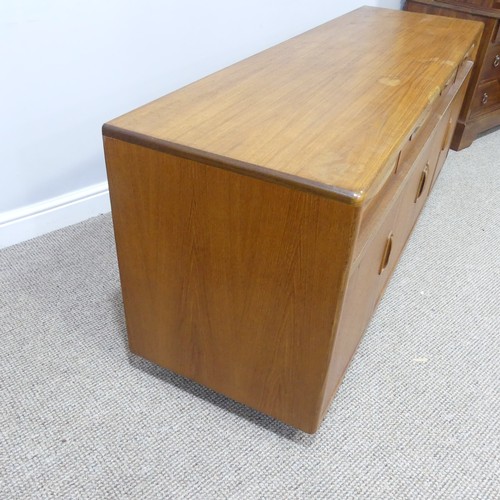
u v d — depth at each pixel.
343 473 0.95
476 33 1.44
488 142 2.25
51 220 1.55
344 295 0.77
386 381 1.14
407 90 1.01
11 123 1.33
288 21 1.83
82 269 1.42
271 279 0.80
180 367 1.04
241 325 0.89
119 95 1.51
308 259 0.75
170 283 0.92
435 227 1.67
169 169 0.79
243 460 0.97
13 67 1.27
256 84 1.02
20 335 1.20
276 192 0.72
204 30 1.59
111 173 0.85
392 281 1.43
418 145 1.07
